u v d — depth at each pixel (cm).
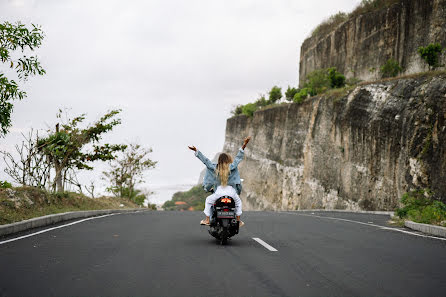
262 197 6103
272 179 5797
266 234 977
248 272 537
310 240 866
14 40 1048
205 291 443
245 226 1195
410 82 3072
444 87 2645
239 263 597
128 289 449
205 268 561
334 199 3878
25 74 1078
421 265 593
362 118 3459
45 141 1775
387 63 3956
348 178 3628
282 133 5725
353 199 3506
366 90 3544
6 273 519
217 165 774
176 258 633
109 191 3088
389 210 2972
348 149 3681
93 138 2077
